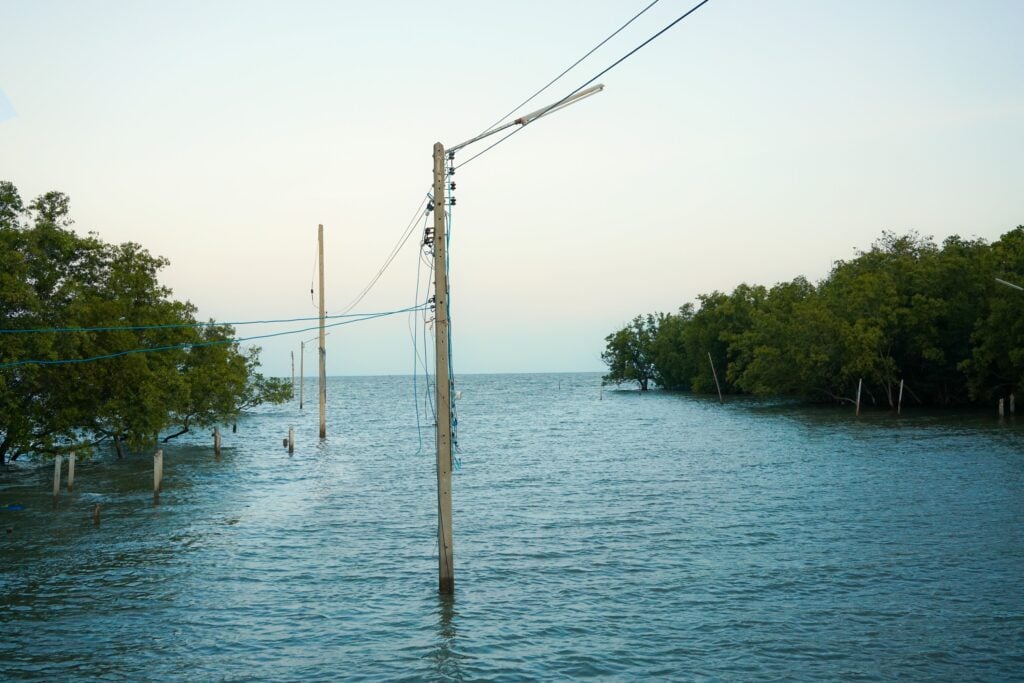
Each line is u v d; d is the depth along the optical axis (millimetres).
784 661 14125
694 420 75125
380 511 29812
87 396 36938
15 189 33906
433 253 17250
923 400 78875
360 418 92875
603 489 34031
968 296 71062
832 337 76312
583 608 17359
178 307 44812
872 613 16516
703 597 17938
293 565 21531
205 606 17891
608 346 154250
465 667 14172
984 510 26516
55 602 18250
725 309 109250
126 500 32719
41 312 31953
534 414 92812
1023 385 61281
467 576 20125
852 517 26156
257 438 63406
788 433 57562
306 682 13625
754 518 26594
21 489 35375
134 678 13844
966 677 13234
